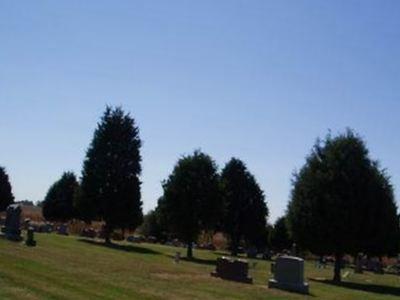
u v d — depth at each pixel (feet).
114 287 73.67
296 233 152.15
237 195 259.19
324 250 148.05
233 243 259.60
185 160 184.55
